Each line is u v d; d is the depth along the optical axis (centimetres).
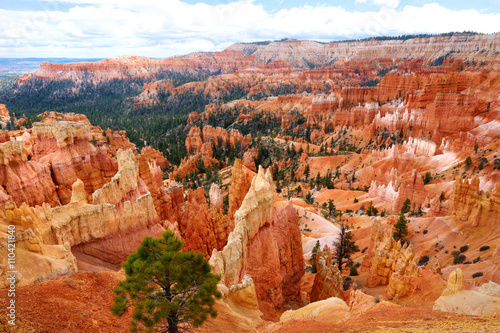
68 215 3016
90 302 1789
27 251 2003
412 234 6981
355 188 14200
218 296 1593
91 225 3203
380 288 4569
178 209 7019
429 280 3703
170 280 1476
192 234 4866
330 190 13588
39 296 1627
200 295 1498
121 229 3519
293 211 5109
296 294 4722
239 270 3219
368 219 9431
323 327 2105
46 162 5506
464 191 6431
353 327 1948
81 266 2891
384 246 5000
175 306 1414
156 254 1513
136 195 4450
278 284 3944
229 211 7144
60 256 2225
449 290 2856
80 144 6125
